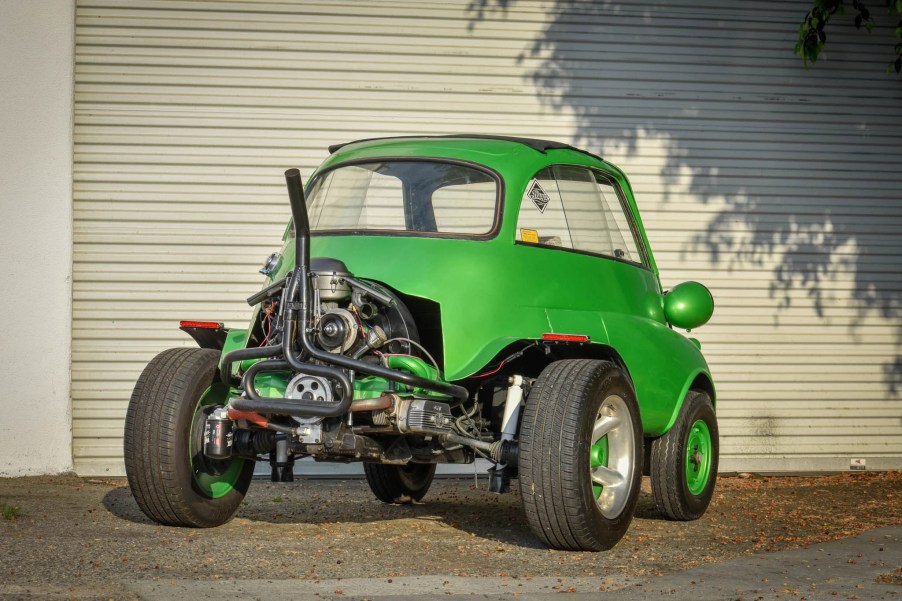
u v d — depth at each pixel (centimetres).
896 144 991
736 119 965
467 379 530
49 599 373
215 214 887
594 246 605
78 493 735
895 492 824
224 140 890
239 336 538
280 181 896
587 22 941
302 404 477
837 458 971
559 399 495
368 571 448
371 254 523
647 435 627
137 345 875
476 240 532
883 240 988
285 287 493
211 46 891
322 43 904
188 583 408
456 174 559
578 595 406
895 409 982
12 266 849
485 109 924
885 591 425
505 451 508
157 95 884
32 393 850
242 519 605
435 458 538
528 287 537
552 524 492
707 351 956
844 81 983
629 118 948
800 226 974
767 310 966
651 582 434
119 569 433
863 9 948
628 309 613
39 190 855
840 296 979
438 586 418
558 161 595
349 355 487
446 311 507
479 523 615
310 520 618
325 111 903
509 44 928
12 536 513
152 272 878
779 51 973
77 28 877
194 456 538
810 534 589
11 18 853
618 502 521
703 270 958
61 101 860
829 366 974
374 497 757
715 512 696
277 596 391
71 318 863
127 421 529
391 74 912
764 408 962
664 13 955
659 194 952
